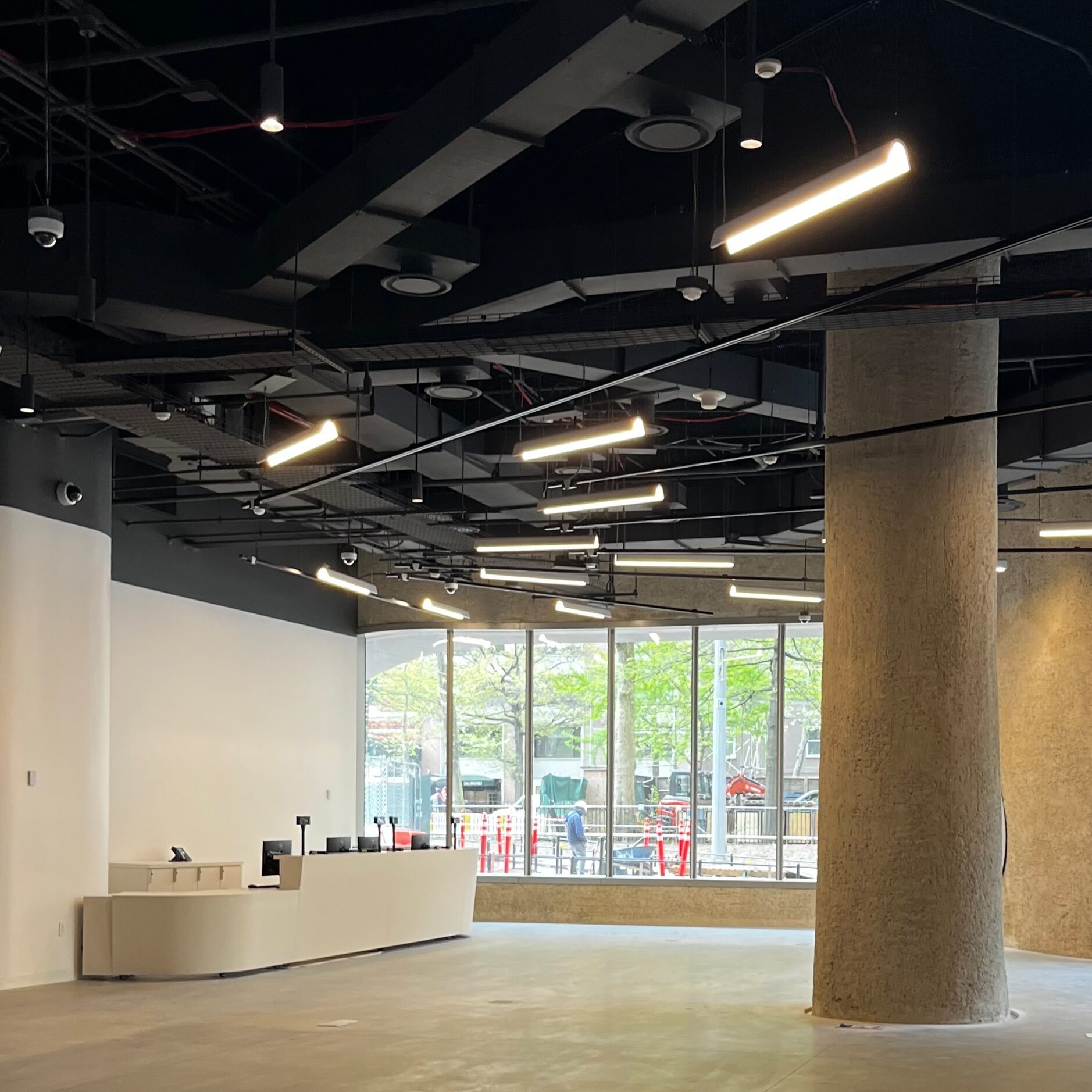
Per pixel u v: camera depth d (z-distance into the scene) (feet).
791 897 61.26
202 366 29.66
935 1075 24.82
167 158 31.19
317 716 62.13
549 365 35.45
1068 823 47.19
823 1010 32.19
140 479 49.14
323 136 30.42
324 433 30.35
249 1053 28.02
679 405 45.21
